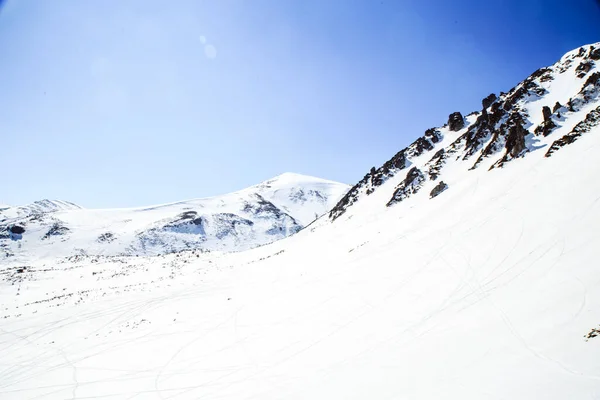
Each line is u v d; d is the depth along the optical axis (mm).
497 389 9867
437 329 16078
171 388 16609
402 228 39719
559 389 8898
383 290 23969
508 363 11047
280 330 22016
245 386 15609
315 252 49500
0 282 55438
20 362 22406
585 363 9523
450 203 38500
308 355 17656
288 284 33688
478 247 24469
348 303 23734
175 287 41719
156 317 29641
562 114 39594
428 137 76875
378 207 60844
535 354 10977
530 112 46062
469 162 49594
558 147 32875
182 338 23578
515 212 26406
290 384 14875
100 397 16562
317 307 24625
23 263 109250
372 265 30703
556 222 21422
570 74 50562
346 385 13352
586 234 18125
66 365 21125
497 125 50656
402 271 26219
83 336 26688
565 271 15711
